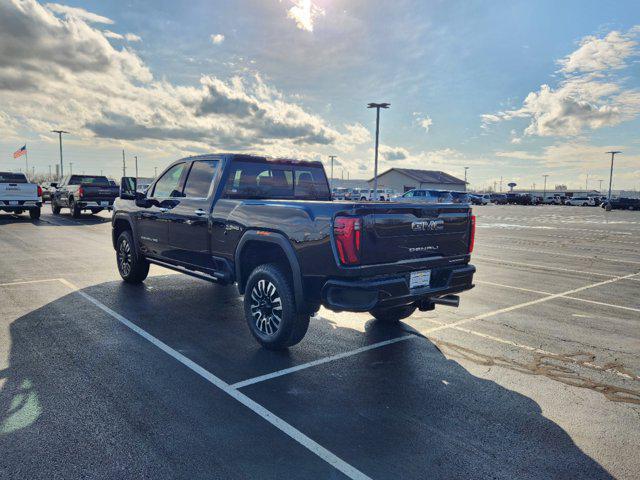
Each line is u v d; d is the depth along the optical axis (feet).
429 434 10.16
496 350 15.72
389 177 295.48
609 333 17.76
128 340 15.83
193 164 19.66
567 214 131.75
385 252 13.28
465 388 12.64
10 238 43.39
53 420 10.32
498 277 29.73
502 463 9.12
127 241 24.06
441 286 15.10
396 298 13.43
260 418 10.68
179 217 19.52
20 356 14.11
